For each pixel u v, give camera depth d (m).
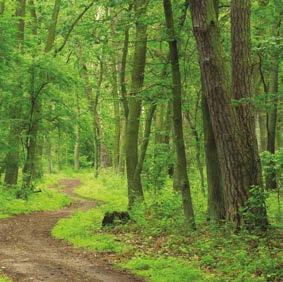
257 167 13.88
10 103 27.98
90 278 10.57
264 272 10.27
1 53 24.45
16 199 27.14
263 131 28.45
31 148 28.91
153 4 17.22
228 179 13.88
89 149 74.06
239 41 13.86
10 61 25.27
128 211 19.03
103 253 13.63
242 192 13.72
